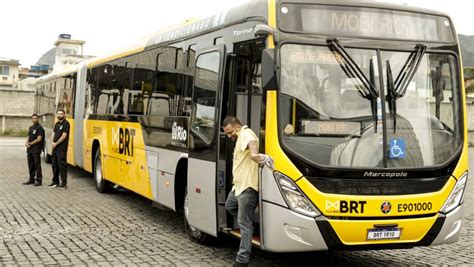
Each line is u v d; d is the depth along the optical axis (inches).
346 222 268.2
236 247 357.7
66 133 625.6
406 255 349.4
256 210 309.9
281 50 274.8
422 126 286.7
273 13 280.1
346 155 273.3
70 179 716.7
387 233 274.2
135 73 496.7
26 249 345.1
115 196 576.1
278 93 271.3
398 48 288.4
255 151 277.0
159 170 422.0
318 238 267.6
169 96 411.2
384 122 279.3
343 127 275.4
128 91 512.4
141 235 391.5
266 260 330.0
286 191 268.7
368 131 277.6
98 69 621.9
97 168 608.7
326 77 277.9
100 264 311.0
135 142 482.3
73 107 722.8
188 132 364.2
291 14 280.7
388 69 284.8
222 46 329.1
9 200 535.2
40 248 348.2
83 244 360.5
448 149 290.4
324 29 282.8
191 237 374.0
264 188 277.6
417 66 289.7
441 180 286.7
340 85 278.7
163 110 420.2
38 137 646.5
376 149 277.1
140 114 472.1
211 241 359.3
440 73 295.6
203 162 339.9
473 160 1153.4
